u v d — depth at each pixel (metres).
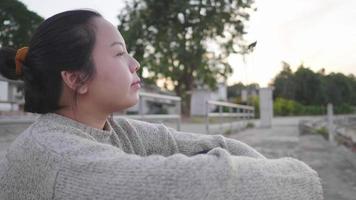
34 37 1.17
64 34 1.12
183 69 31.31
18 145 1.09
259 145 9.83
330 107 12.00
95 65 1.14
